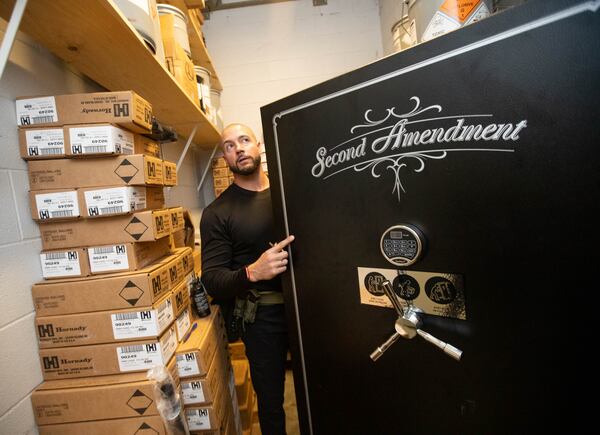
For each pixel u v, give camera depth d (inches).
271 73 93.5
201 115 58.2
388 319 29.2
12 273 26.8
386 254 27.7
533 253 21.2
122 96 28.3
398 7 76.4
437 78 23.3
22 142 27.9
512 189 21.4
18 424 26.5
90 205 28.7
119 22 26.9
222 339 46.3
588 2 17.6
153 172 32.0
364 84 27.1
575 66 18.3
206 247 50.7
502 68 20.7
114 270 29.9
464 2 25.9
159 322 30.2
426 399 28.2
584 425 20.7
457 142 23.1
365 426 32.8
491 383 24.2
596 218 18.8
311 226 33.0
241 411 57.1
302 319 35.8
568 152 19.2
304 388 37.3
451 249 24.5
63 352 29.4
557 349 21.1
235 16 92.7
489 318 23.5
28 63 30.4
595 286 19.3
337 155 29.8
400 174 26.2
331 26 92.1
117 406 28.7
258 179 55.8
